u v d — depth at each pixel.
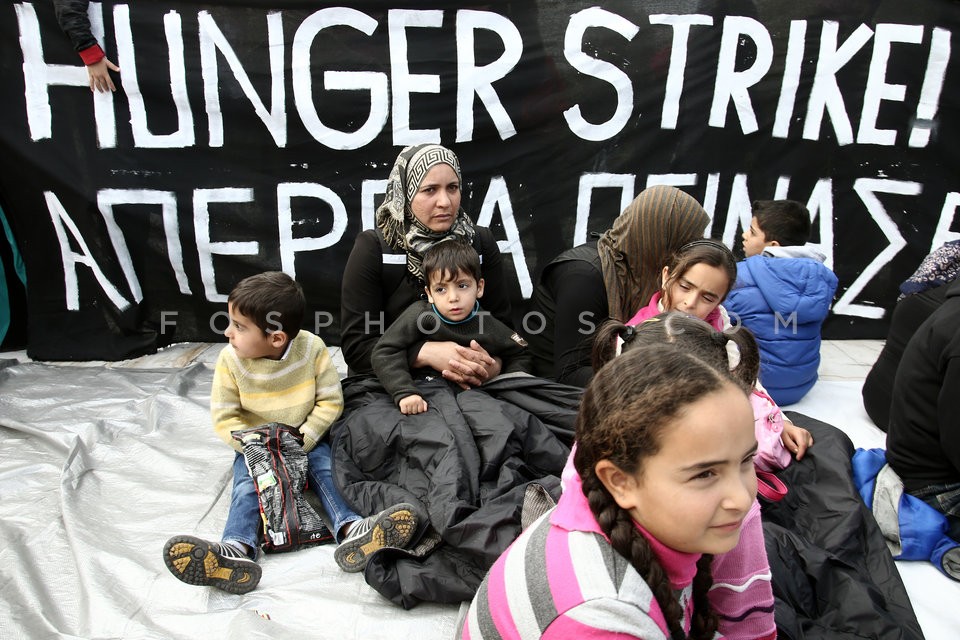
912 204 3.68
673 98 3.53
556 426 2.38
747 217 3.70
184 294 3.62
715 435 0.94
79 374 3.28
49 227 3.44
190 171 3.46
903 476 2.22
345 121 3.47
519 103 3.50
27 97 3.30
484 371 2.44
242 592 1.93
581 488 1.11
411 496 2.11
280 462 2.15
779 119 3.58
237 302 2.12
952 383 1.98
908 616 1.86
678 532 0.99
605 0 3.40
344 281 2.65
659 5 3.41
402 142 3.52
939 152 3.61
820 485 2.24
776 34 3.47
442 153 2.53
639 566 1.01
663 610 1.04
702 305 2.14
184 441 2.72
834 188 3.66
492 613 1.12
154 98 3.37
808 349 2.93
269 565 2.07
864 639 1.75
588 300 2.55
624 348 1.59
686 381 0.96
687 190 3.66
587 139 3.56
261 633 1.72
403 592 1.86
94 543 2.10
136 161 3.42
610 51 3.46
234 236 3.56
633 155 3.59
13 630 1.79
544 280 2.85
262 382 2.26
